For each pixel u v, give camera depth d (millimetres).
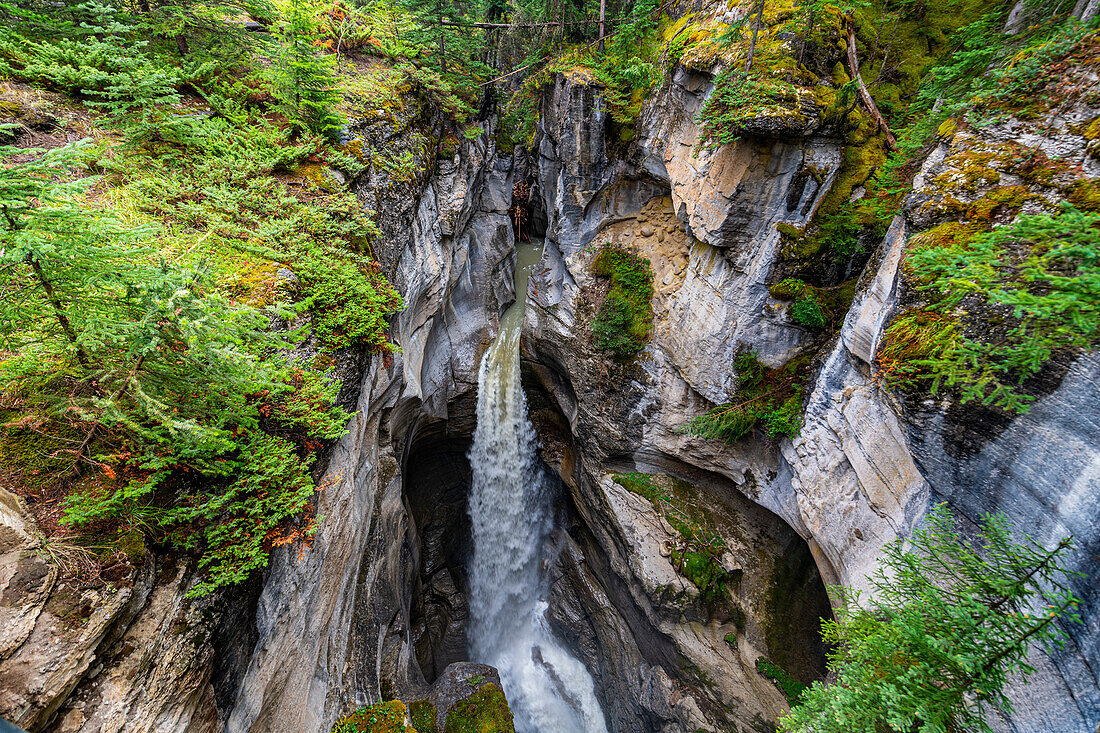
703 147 11203
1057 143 5359
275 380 5254
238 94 9836
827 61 10094
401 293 11812
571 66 16328
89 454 4035
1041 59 5789
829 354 9875
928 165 6879
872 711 4656
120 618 3580
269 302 6566
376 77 14203
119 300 3590
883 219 9594
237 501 4828
